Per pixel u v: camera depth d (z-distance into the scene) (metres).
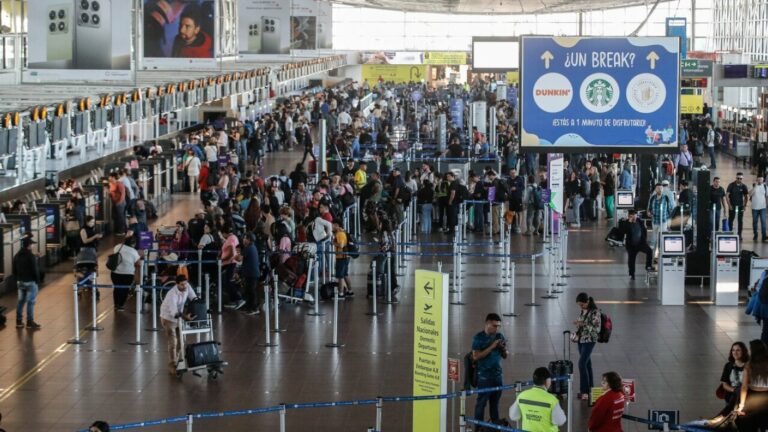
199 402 18.20
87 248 25.75
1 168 32.59
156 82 43.34
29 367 20.14
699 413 17.56
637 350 21.25
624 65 27.25
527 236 34.78
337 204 33.16
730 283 24.88
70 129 36.53
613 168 38.94
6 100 34.09
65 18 34.16
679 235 25.05
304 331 22.75
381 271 25.41
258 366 20.27
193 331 20.14
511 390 18.62
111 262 24.14
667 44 27.20
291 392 18.73
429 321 16.09
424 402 16.14
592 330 18.09
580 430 16.69
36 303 24.94
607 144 27.45
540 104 27.39
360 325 23.27
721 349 21.34
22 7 46.19
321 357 20.84
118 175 33.62
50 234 29.17
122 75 34.44
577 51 27.27
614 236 32.62
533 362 20.36
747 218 38.72
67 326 22.98
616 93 27.33
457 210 34.66
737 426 15.10
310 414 17.56
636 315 24.09
